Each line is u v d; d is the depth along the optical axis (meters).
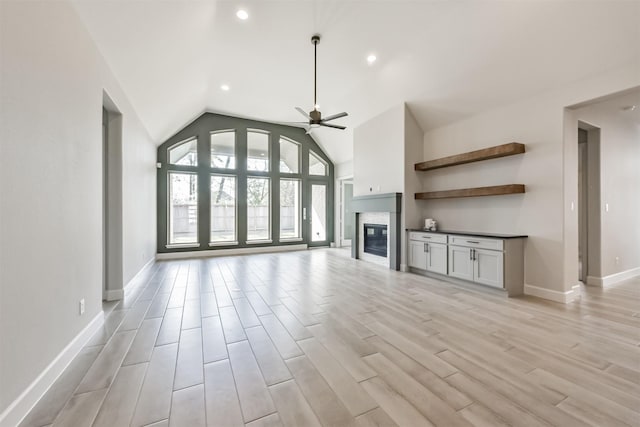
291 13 3.26
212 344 2.22
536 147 3.52
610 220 4.16
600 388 1.66
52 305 1.76
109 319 2.73
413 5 3.14
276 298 3.41
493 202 4.04
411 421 1.40
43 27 1.70
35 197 1.60
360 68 4.54
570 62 3.03
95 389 1.65
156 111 4.66
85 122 2.31
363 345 2.21
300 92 5.55
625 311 2.96
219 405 1.51
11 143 1.41
